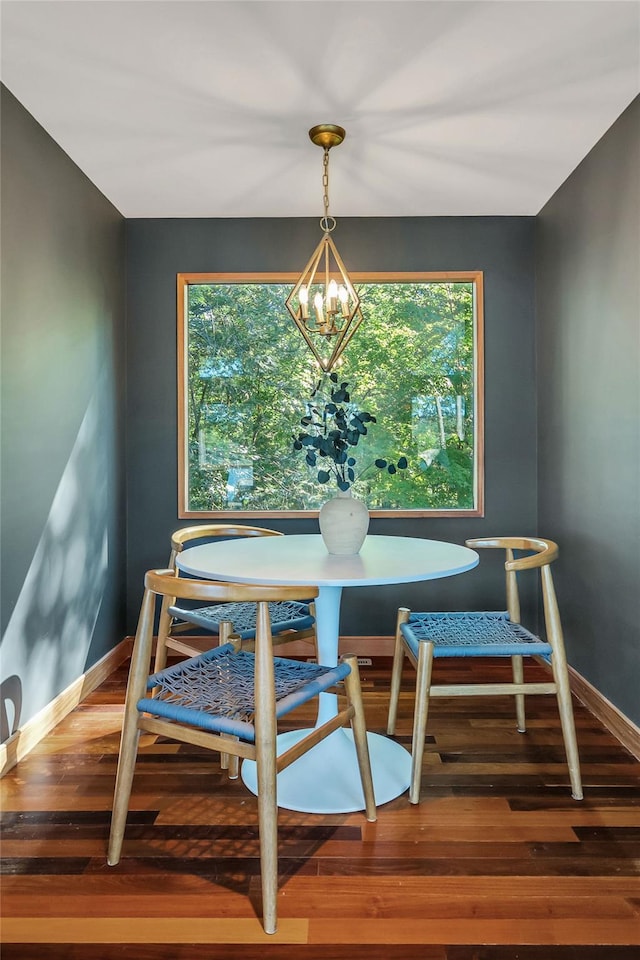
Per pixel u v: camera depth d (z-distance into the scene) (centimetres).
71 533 268
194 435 349
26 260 229
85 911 142
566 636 298
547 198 317
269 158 270
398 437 348
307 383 347
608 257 248
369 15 182
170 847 166
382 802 187
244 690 163
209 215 338
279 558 197
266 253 341
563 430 301
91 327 292
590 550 268
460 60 203
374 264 341
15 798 191
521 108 232
